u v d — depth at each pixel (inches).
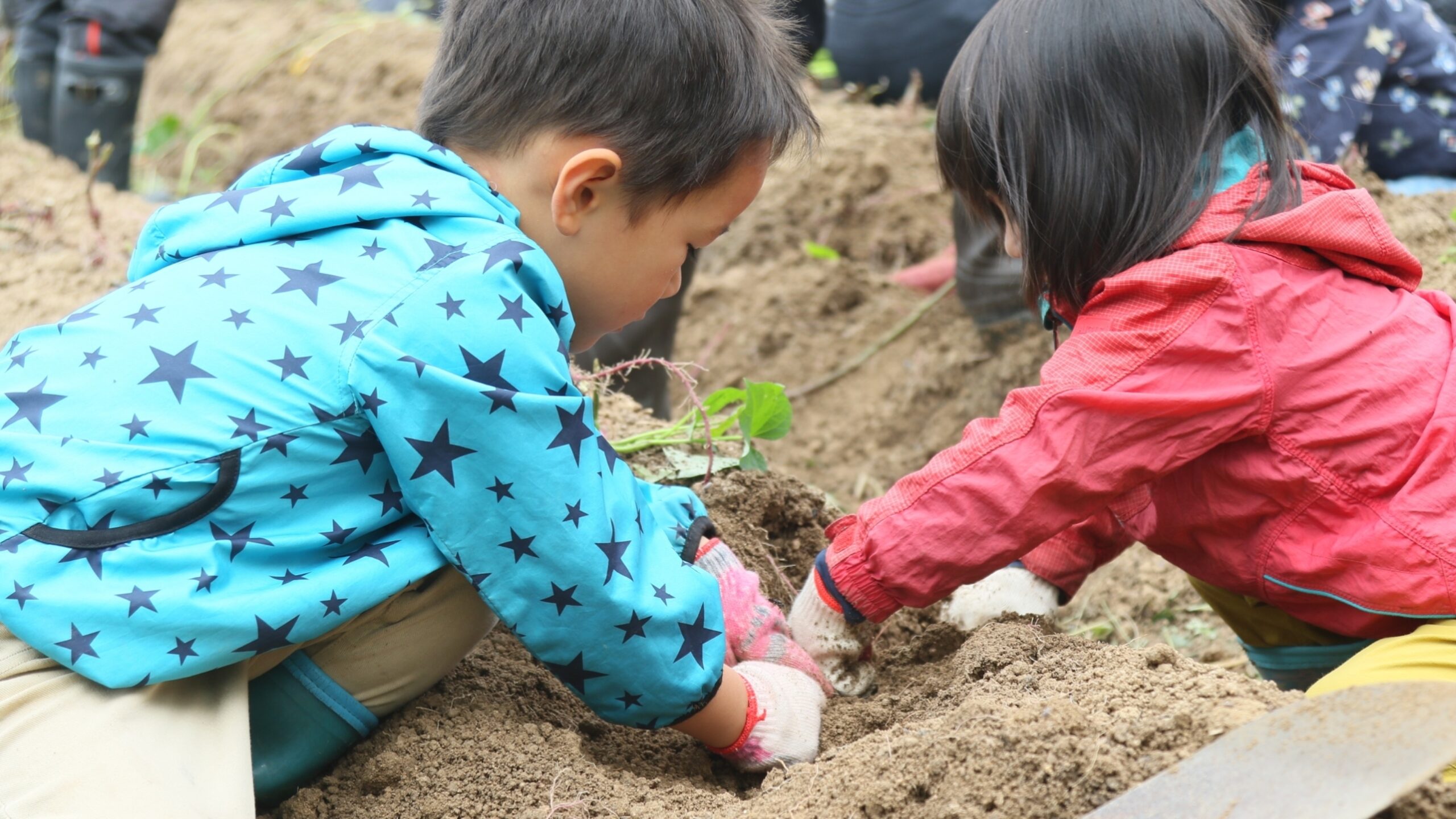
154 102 225.3
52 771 43.3
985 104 57.0
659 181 52.4
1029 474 53.9
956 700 53.8
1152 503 60.9
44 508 45.1
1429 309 58.9
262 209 50.7
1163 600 86.9
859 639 60.9
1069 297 58.4
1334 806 36.3
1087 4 55.6
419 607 51.4
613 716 52.4
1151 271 53.7
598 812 48.3
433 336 46.7
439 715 53.6
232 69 217.0
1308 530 55.7
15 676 45.3
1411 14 105.9
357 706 50.8
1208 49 54.8
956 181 61.5
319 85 203.2
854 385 130.2
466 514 47.6
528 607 49.1
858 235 147.3
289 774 50.3
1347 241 55.4
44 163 141.3
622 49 51.3
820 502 76.9
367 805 49.6
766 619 59.3
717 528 70.2
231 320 47.3
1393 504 53.8
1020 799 42.1
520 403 46.9
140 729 44.5
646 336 109.6
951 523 55.4
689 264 109.7
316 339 46.8
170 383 46.3
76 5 152.3
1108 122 54.7
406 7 233.8
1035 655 55.2
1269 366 53.7
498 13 52.8
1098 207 55.0
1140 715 44.2
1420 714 39.2
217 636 44.8
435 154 52.1
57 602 44.2
